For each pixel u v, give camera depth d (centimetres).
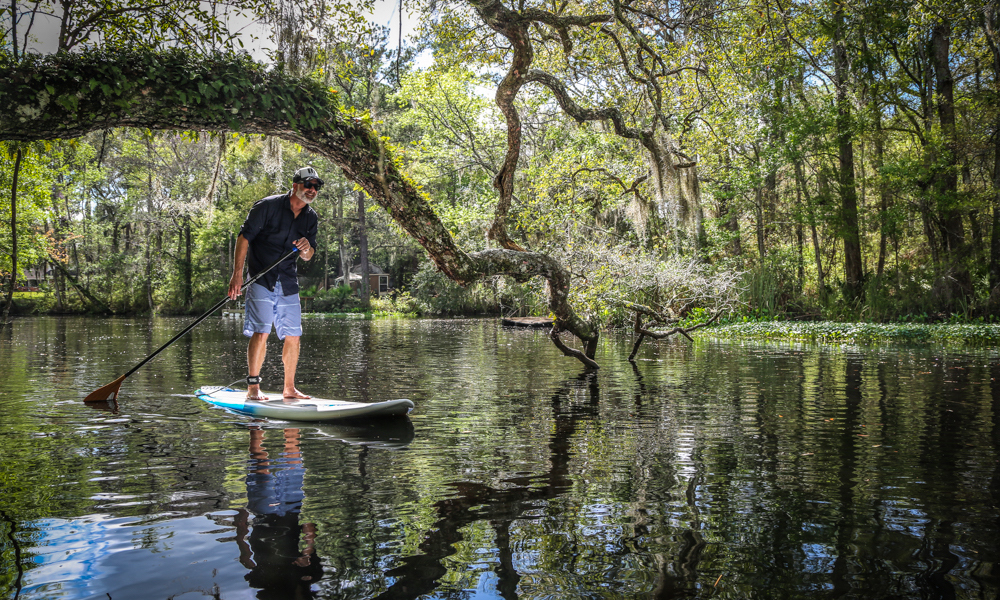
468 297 3114
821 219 1792
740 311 1736
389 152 574
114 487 249
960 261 1675
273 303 488
